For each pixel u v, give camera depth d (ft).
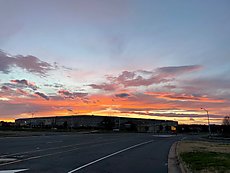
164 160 60.44
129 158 62.39
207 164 47.91
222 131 492.95
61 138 140.87
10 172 39.27
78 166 46.62
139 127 523.70
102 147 94.58
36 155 61.98
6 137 128.47
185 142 152.66
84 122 498.28
